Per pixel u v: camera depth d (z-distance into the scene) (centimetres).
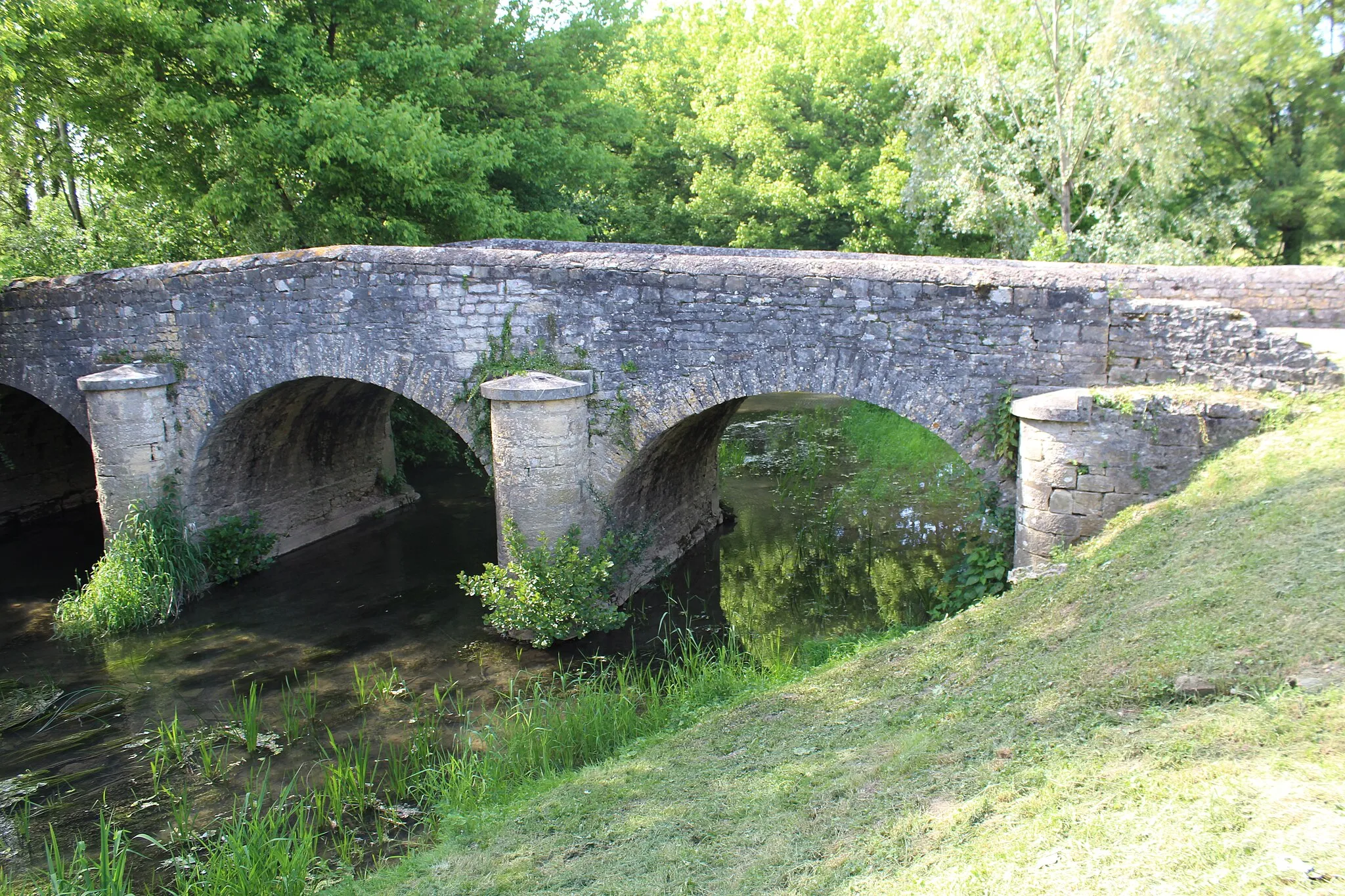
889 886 395
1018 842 388
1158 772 401
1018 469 838
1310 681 429
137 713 895
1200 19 1877
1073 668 554
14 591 1265
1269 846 326
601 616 1009
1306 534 576
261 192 1528
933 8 2062
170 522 1177
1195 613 542
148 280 1170
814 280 903
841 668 771
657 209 2905
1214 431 752
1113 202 2028
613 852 521
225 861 609
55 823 711
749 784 574
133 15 1334
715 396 958
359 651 1027
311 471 1442
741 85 2855
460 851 584
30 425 1562
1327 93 2239
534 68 2042
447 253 1027
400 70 1695
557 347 1009
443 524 1533
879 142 2842
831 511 1470
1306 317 991
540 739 744
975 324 851
